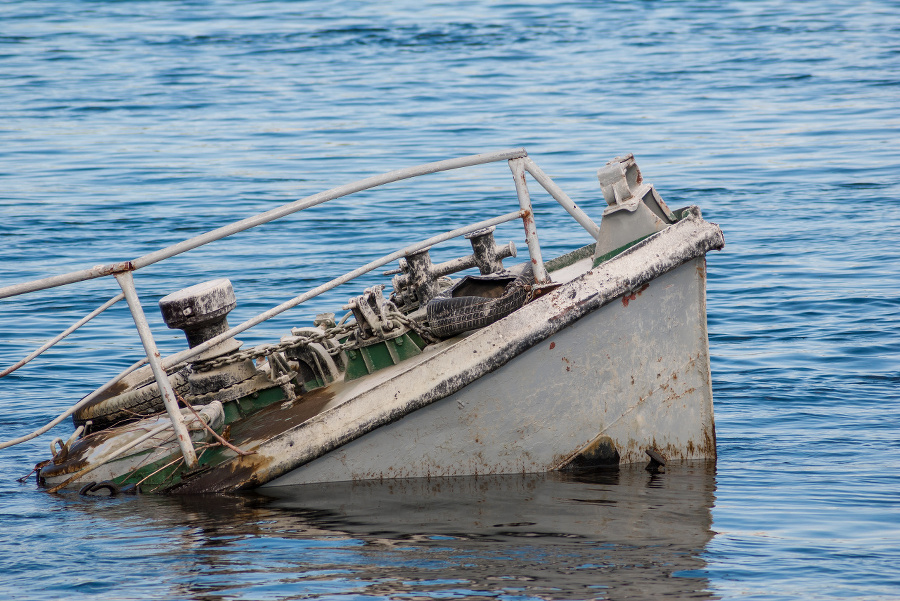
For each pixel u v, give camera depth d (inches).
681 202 2566.4
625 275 925.8
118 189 2834.6
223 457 949.2
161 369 917.2
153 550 770.2
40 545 789.2
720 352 1480.1
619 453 963.3
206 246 2310.5
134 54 5123.0
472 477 938.1
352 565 723.4
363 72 4635.8
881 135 3221.0
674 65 4621.1
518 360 918.4
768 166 2906.0
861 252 2050.9
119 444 995.3
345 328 1066.1
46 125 3698.3
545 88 4207.7
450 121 3622.0
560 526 799.7
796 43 5064.0
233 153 3250.5
